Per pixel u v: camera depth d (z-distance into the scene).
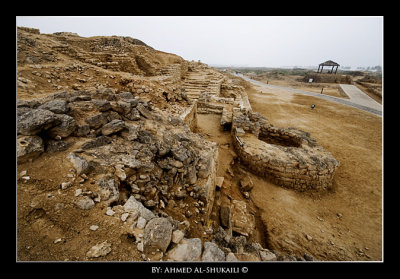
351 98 29.28
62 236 2.25
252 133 10.46
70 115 3.76
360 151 12.34
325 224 6.51
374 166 10.55
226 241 3.41
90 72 8.55
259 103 25.12
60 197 2.53
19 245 2.13
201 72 28.67
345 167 10.45
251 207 6.62
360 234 6.24
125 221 2.57
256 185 7.87
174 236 2.65
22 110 3.19
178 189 4.20
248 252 3.21
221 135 11.70
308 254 5.03
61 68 7.74
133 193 3.27
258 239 5.52
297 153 8.62
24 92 5.36
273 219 6.27
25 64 7.00
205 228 3.72
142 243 2.39
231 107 15.05
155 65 16.59
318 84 44.47
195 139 6.15
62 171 2.81
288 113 20.89
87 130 3.69
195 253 2.52
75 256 2.13
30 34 9.55
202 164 5.06
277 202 7.16
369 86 38.16
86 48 16.30
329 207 7.40
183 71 24.48
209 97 16.72
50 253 2.11
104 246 2.24
